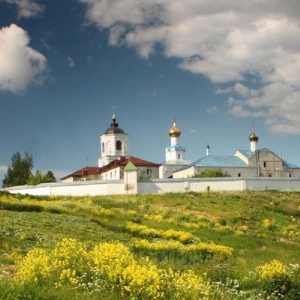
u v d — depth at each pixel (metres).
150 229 39.34
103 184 70.81
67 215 42.81
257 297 18.73
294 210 59.09
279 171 99.19
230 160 98.75
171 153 113.62
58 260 18.14
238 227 49.22
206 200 61.97
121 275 17.08
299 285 19.80
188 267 24.92
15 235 31.16
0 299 14.33
